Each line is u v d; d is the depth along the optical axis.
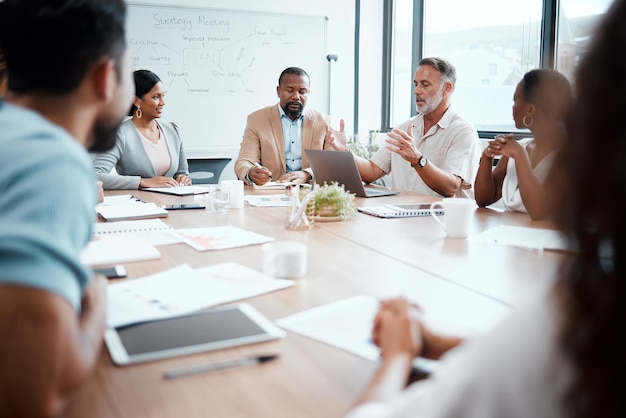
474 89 4.21
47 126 0.70
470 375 0.40
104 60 0.78
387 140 2.76
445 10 4.46
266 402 0.73
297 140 3.69
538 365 0.38
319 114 3.74
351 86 5.11
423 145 3.19
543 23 3.53
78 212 0.65
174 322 0.99
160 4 4.42
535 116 2.32
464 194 2.85
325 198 2.02
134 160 3.24
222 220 2.04
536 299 0.41
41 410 0.59
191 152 4.63
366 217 2.11
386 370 0.70
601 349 0.35
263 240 1.67
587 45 0.37
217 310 1.05
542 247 1.57
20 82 0.77
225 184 2.28
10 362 0.58
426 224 1.97
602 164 0.35
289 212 1.92
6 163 0.64
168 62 4.50
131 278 1.27
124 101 0.84
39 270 0.60
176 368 0.82
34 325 0.58
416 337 0.76
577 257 0.37
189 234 1.74
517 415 0.38
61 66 0.76
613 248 0.35
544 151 2.35
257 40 4.71
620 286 0.35
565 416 0.36
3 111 0.72
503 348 0.40
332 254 1.52
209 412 0.70
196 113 4.62
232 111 4.71
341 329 0.97
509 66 3.86
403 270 1.36
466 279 1.29
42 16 0.74
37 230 0.60
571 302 0.37
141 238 1.66
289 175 3.25
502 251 1.56
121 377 0.80
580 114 0.37
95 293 0.87
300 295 1.17
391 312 0.79
